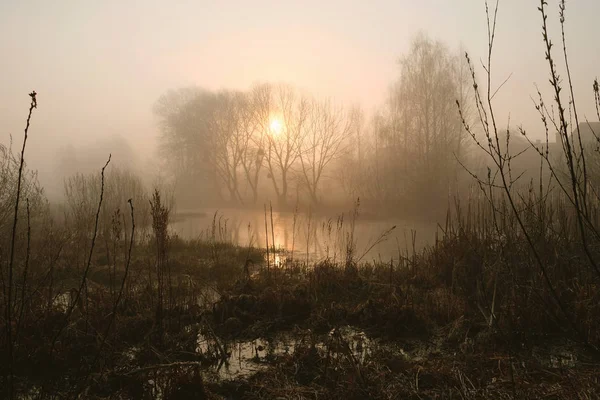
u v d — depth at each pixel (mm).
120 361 4832
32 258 8148
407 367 4590
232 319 6141
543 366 4344
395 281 7883
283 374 4523
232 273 9711
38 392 4164
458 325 5535
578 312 5141
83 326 5555
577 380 3863
